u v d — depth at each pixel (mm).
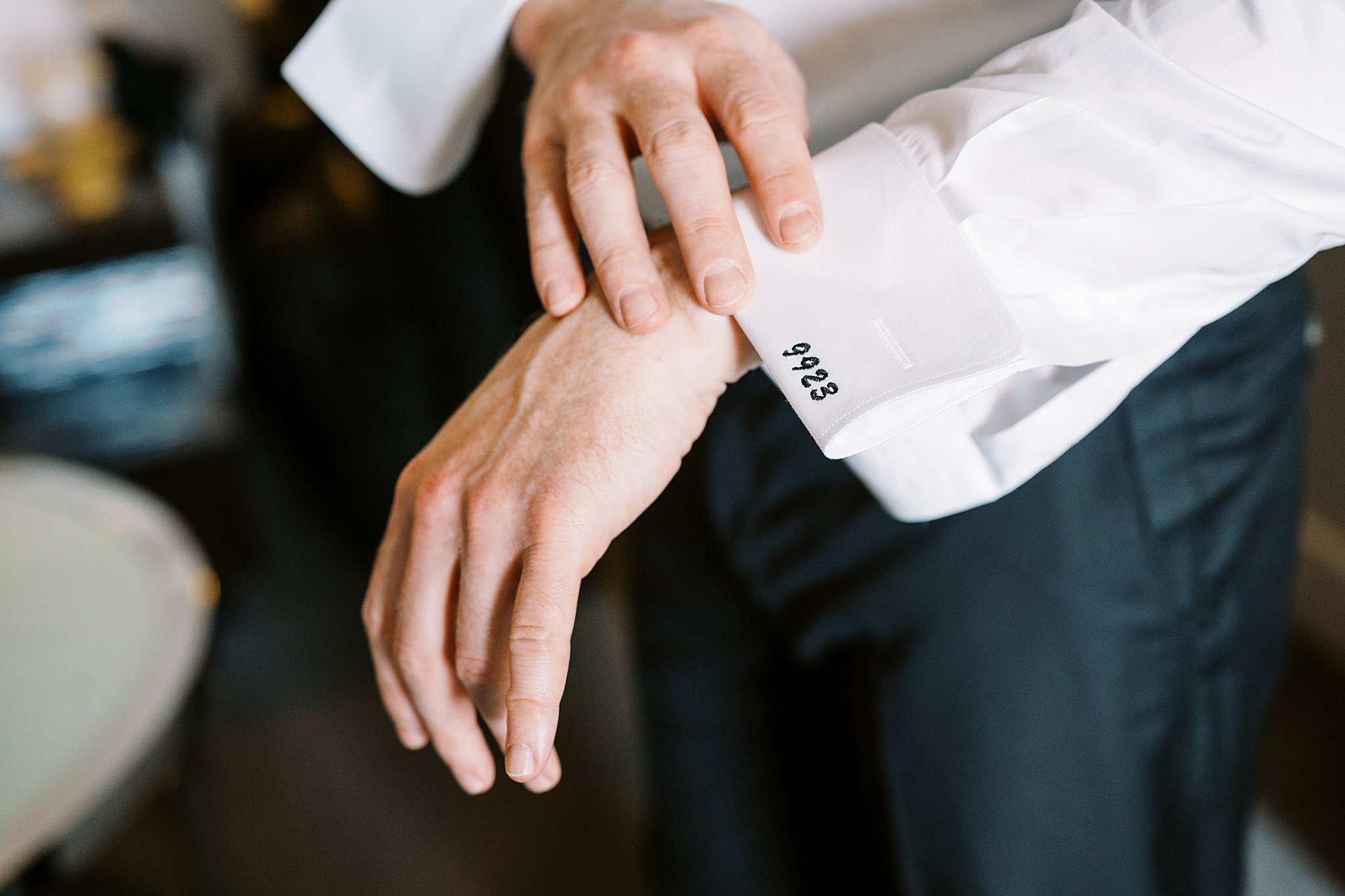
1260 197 611
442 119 847
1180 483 776
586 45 701
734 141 631
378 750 1629
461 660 628
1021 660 792
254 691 1762
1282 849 1253
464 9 796
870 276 611
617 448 620
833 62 782
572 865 1419
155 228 1820
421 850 1466
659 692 1064
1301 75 610
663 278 640
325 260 1842
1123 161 614
